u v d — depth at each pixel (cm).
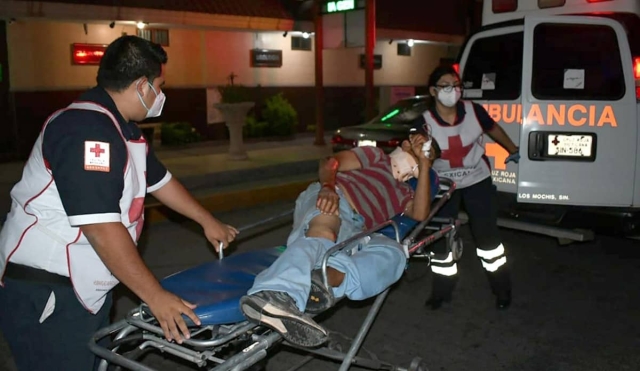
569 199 531
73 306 259
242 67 1570
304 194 364
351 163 377
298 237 332
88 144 234
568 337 460
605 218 529
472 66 605
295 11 1438
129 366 248
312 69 1733
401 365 421
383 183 372
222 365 248
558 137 527
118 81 250
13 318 258
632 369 413
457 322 489
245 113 1169
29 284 253
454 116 458
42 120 1237
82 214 232
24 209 251
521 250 661
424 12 1650
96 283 258
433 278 504
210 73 1509
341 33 1311
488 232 482
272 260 323
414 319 496
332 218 333
